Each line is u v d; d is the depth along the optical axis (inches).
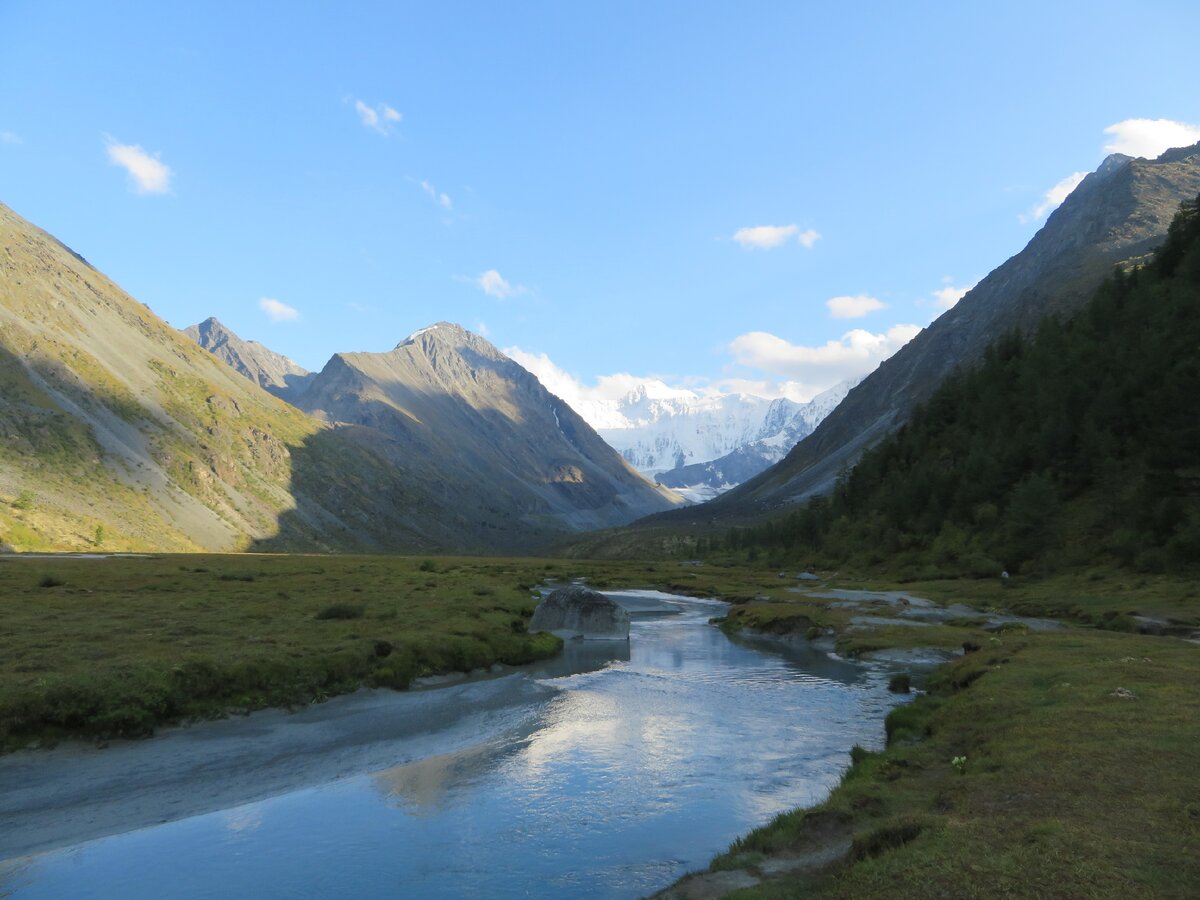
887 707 1250.6
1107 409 3750.0
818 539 6225.4
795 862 542.9
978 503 4244.6
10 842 655.1
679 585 4247.0
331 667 1328.7
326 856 618.5
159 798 773.3
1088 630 1985.7
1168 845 442.6
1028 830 485.4
